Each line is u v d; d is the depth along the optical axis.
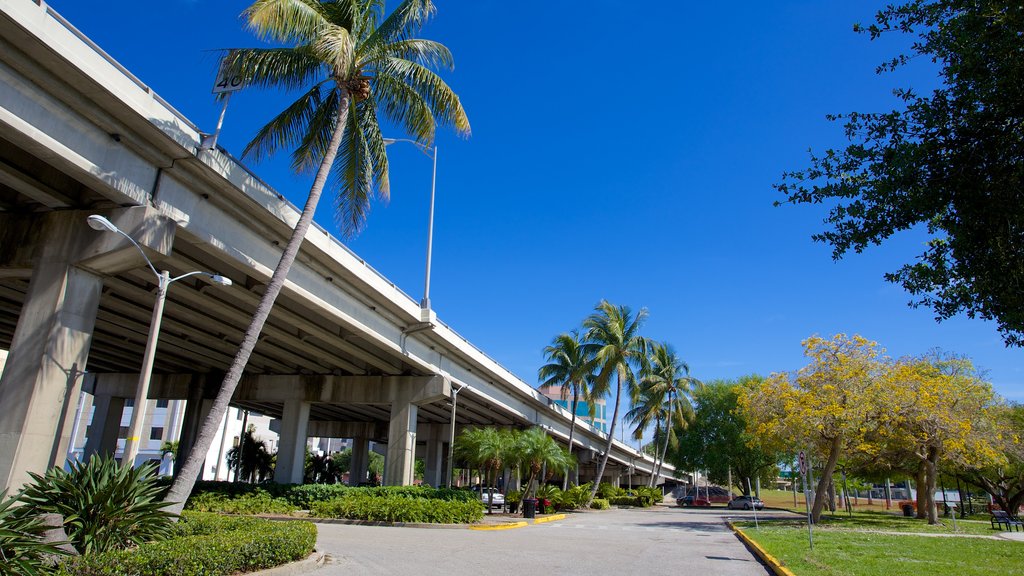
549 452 33.75
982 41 6.87
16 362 14.10
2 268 15.35
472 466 35.88
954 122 7.06
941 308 7.71
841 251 7.93
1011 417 39.41
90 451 38.53
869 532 23.83
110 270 15.20
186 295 21.45
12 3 10.79
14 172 13.72
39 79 12.05
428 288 30.55
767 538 19.58
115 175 14.08
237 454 55.59
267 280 19.78
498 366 41.53
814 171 8.07
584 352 49.19
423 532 21.34
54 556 9.52
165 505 11.52
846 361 28.56
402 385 33.91
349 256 23.33
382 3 18.77
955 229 7.21
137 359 34.34
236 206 17.78
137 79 13.66
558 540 19.48
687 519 35.50
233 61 16.81
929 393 28.61
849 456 33.12
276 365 34.38
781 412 30.38
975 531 26.17
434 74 18.02
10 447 13.27
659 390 59.66
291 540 11.07
